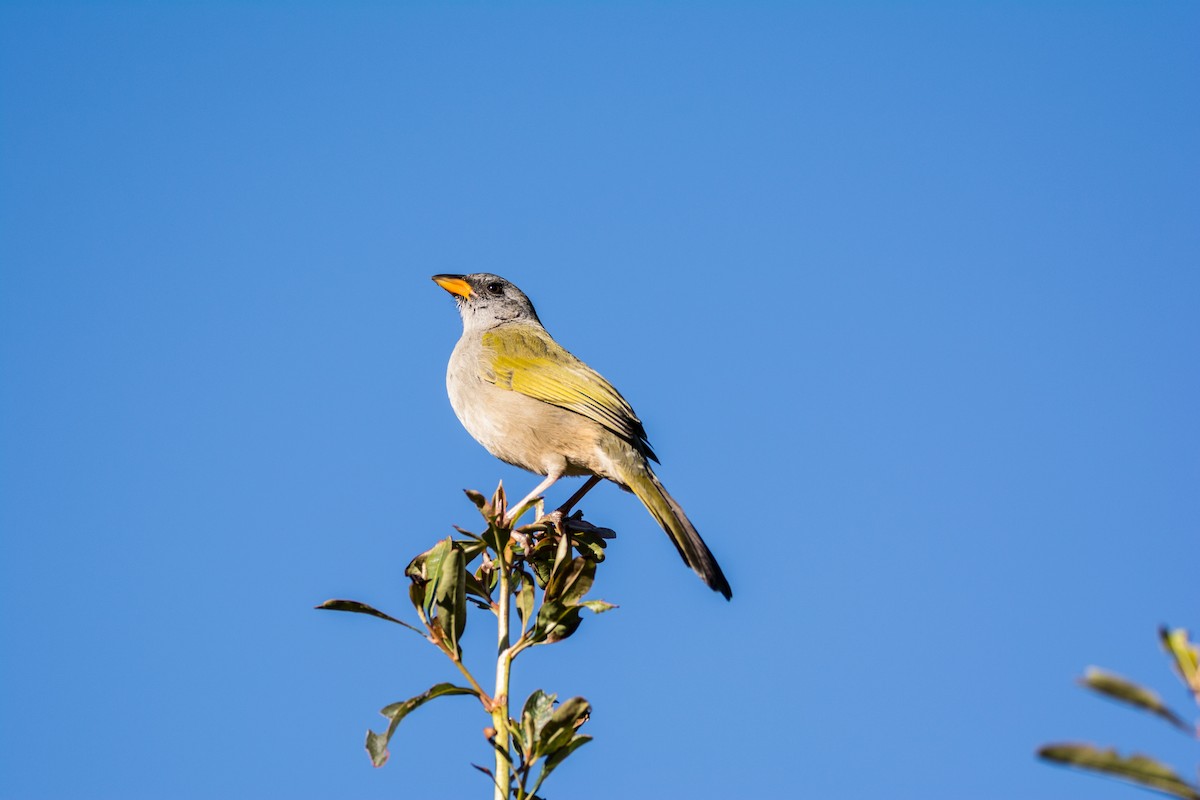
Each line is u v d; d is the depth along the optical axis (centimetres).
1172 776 429
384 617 812
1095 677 432
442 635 807
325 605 805
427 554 835
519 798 728
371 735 764
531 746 737
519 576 935
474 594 878
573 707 729
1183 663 471
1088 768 437
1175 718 424
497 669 812
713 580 1273
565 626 821
